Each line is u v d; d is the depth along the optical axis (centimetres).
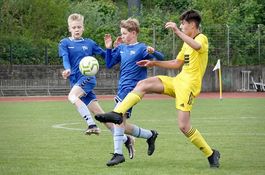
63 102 4881
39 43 6306
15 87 6009
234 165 1533
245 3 7381
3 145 1984
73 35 1812
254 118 3142
